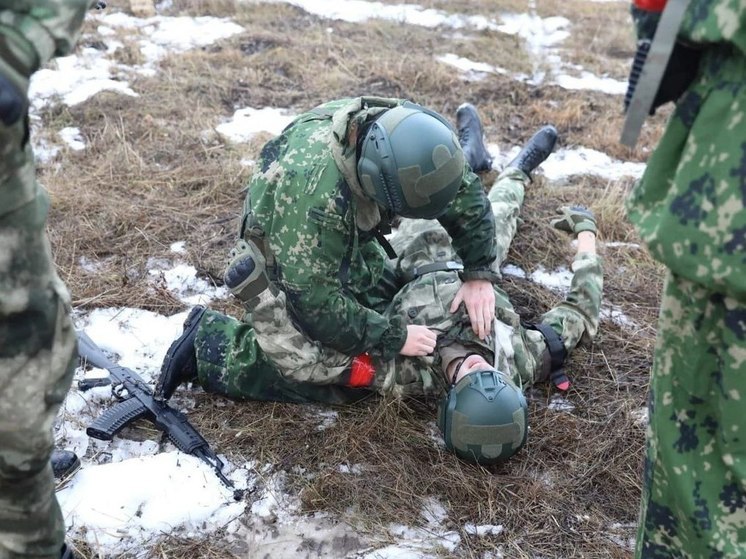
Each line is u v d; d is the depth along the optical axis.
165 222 3.86
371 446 2.74
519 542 2.45
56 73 5.21
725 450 1.58
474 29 6.94
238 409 2.88
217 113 4.96
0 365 1.54
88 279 3.44
